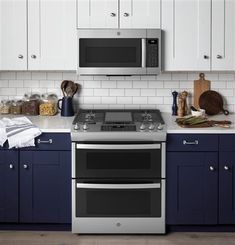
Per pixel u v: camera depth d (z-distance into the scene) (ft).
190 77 12.03
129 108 12.10
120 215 10.41
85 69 10.96
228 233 10.67
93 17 11.08
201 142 10.26
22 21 11.14
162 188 10.33
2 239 10.28
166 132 10.15
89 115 11.39
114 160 10.25
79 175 10.30
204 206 10.43
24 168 10.41
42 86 12.11
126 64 10.96
